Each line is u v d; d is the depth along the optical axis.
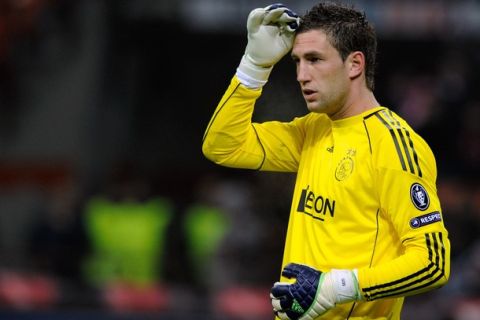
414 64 55.34
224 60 57.66
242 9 48.88
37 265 39.12
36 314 35.00
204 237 41.31
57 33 51.19
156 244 40.62
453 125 49.94
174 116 56.91
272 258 41.56
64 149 50.12
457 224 43.06
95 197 45.84
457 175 48.25
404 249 14.95
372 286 14.37
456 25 48.72
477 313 35.47
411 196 14.55
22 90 50.50
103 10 51.47
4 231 48.16
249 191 46.34
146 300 36.09
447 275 14.51
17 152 49.72
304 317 14.67
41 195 48.94
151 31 54.22
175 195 53.94
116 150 52.78
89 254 40.06
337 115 15.51
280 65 47.44
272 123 16.72
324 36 15.14
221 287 39.03
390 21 48.25
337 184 15.06
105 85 52.81
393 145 14.73
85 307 35.72
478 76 52.66
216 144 16.27
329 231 15.07
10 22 50.22
